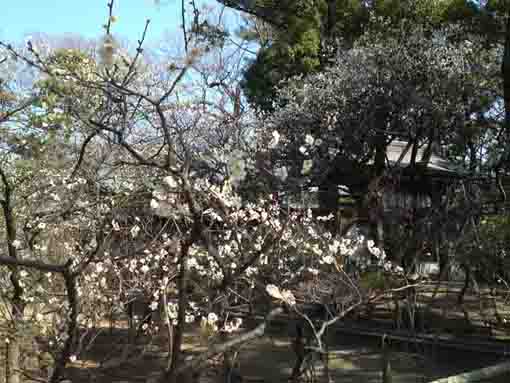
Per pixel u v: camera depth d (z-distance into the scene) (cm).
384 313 1198
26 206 705
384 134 1443
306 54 1942
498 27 1708
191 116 807
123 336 877
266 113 1747
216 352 311
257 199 825
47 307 696
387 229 1327
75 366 726
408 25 1734
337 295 817
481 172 1248
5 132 538
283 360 983
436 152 1484
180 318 290
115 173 680
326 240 933
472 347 921
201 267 784
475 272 1213
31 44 523
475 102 1394
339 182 1461
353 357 981
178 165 399
